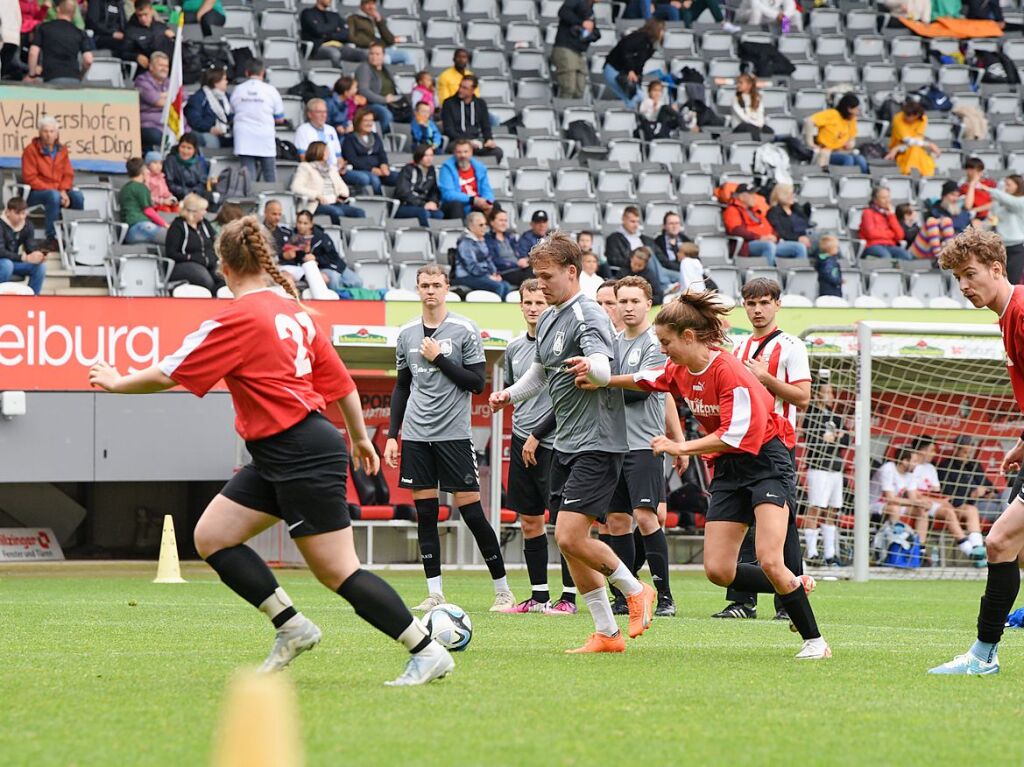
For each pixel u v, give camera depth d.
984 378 42.50
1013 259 50.31
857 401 38.12
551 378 17.86
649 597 17.95
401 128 54.31
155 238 43.88
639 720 12.02
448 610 17.97
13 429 36.72
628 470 24.92
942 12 70.38
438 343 25.52
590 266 40.81
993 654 16.09
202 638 19.58
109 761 10.03
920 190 58.66
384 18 59.38
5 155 45.19
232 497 13.96
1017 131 64.31
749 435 16.45
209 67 50.03
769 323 21.91
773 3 67.50
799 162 58.78
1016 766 10.32
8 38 47.94
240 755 5.89
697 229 53.38
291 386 13.52
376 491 40.56
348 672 15.13
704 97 61.00
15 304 36.56
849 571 39.78
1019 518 15.80
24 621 22.53
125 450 37.62
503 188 52.66
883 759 10.49
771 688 14.34
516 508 25.77
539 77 60.47
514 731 11.32
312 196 47.25
